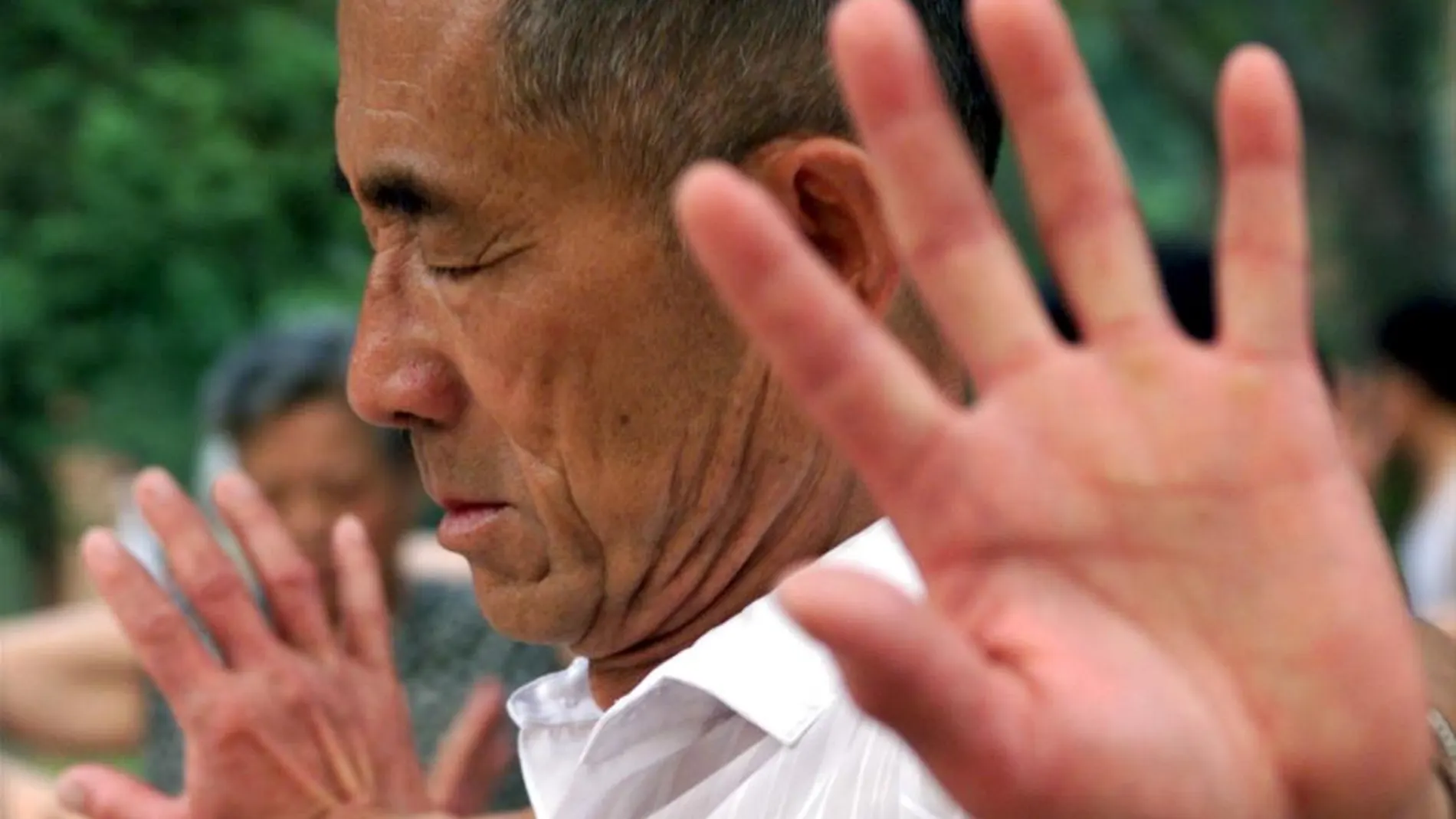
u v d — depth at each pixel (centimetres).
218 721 170
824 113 138
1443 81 975
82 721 337
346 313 531
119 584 168
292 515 294
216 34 556
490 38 137
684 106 136
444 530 150
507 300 140
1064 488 98
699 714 141
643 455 141
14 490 530
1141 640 97
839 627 85
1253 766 96
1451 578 425
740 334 140
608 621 150
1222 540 98
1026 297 100
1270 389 99
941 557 98
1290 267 99
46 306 527
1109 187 100
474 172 138
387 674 180
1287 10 898
